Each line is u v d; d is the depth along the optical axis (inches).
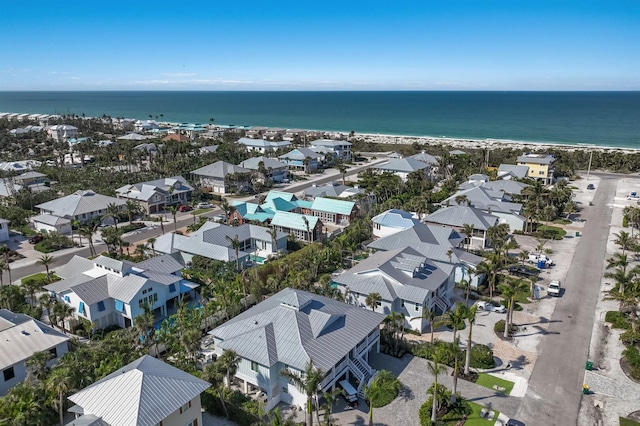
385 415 1851.6
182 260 3430.1
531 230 4173.2
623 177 6604.3
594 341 2390.5
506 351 2308.1
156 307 2652.6
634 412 1862.7
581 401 1930.4
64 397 1758.1
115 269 2677.2
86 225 4025.6
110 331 2522.1
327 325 2071.9
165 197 4958.2
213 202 5310.0
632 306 2421.3
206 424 1807.3
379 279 2645.2
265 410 1868.8
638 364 2126.0
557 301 2856.8
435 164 6732.3
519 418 1828.2
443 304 2689.5
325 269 3309.5
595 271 3321.9
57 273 2903.5
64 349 2167.8
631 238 3782.0
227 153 7431.1
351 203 4537.4
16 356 1969.7
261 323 2095.2
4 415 1653.5
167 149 7386.8
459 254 3117.6
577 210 4955.7
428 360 2229.3
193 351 2084.2
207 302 2778.1
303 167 7007.9
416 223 3543.3
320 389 1787.6
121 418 1496.1
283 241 3686.0
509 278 2844.5
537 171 6186.0
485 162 7091.5
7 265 3031.5
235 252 3309.5
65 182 5876.0
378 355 2267.5
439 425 1772.9
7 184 5344.5
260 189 5782.5
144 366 1716.3
